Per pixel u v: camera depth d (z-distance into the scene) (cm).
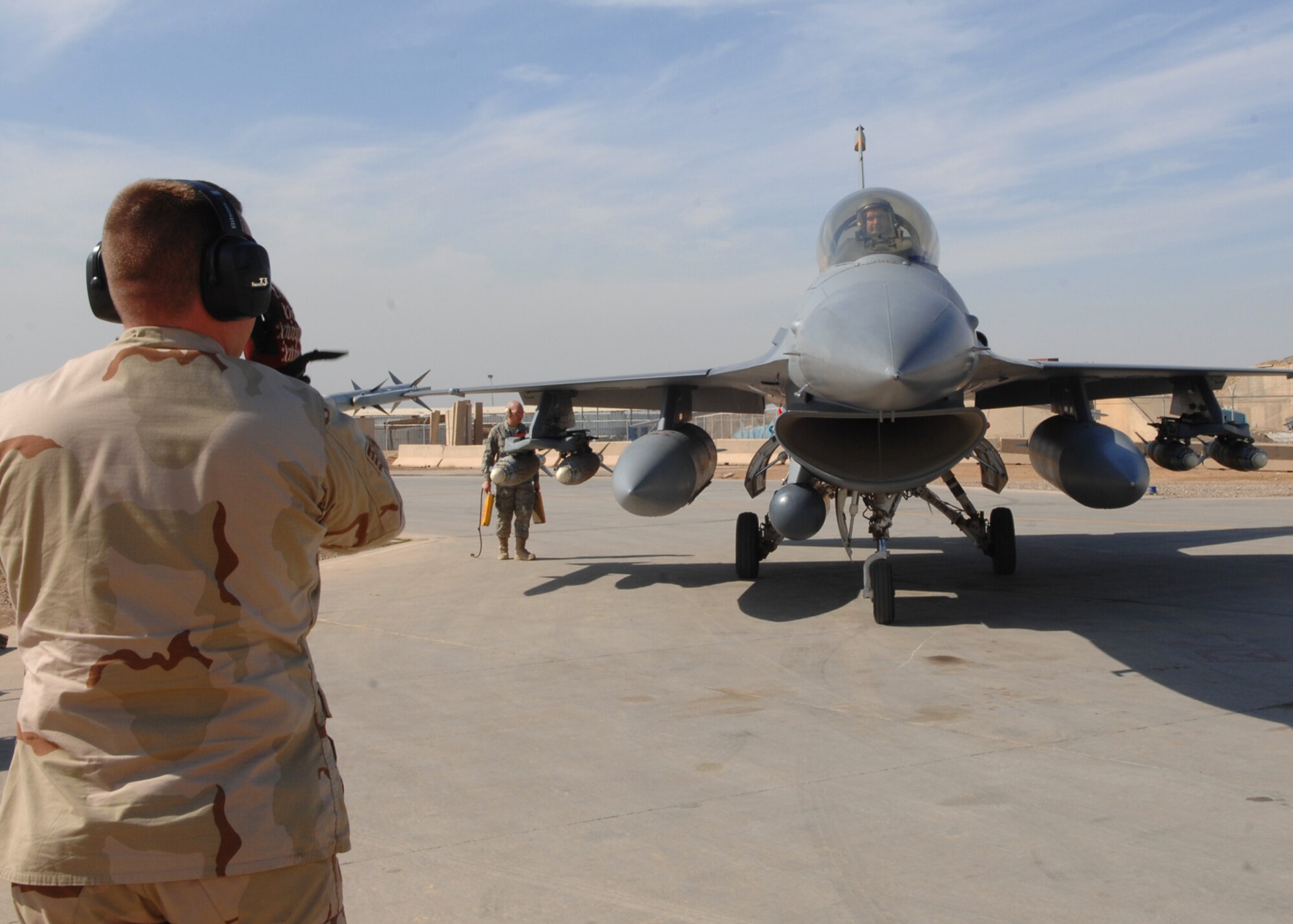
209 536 185
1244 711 577
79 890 175
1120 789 453
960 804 438
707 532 1672
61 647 182
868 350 729
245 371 201
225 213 209
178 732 181
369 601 1063
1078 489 990
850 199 954
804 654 755
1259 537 1412
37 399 192
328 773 201
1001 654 739
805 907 345
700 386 1209
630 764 504
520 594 1083
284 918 187
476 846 404
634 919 339
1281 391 6084
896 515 1872
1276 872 364
